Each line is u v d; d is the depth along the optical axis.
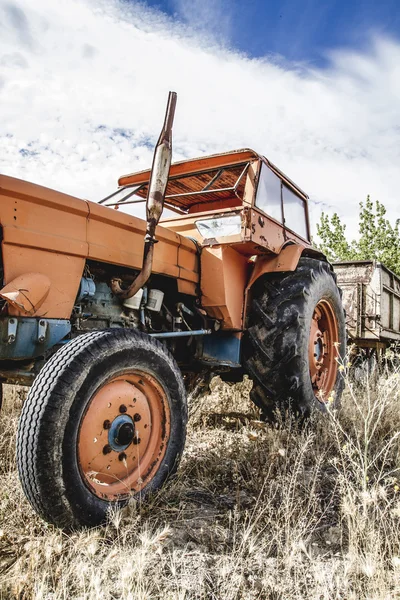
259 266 3.66
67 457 1.88
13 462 2.53
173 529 2.05
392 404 3.48
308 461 2.82
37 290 2.22
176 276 3.21
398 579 1.63
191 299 3.53
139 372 2.29
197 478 2.62
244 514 2.17
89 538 1.77
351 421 3.51
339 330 4.38
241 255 3.64
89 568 1.66
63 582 1.56
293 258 3.60
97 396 2.11
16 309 2.19
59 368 1.96
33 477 1.82
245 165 3.62
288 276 3.76
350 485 2.21
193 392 3.49
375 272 7.00
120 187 4.11
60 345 2.44
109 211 2.70
